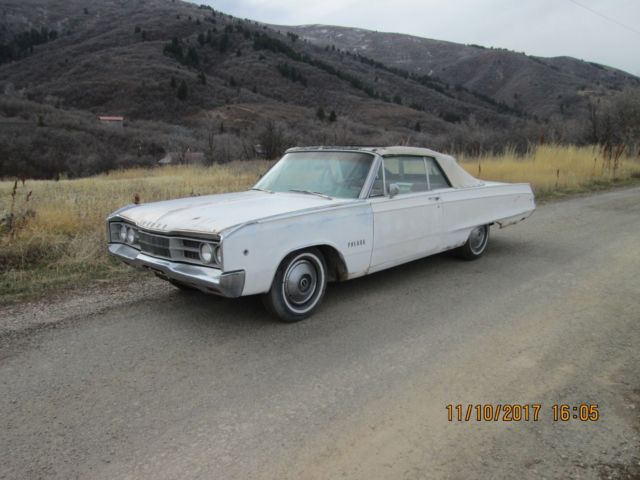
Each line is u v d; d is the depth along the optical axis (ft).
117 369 11.12
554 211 33.76
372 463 7.95
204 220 12.76
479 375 10.89
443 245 18.49
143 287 17.16
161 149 198.59
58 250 20.85
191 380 10.62
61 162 161.17
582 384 10.48
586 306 15.25
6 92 459.73
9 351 12.05
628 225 28.17
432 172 18.34
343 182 15.70
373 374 10.93
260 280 12.42
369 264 15.48
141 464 7.90
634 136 69.46
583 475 7.66
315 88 593.83
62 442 8.48
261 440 8.53
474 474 7.69
